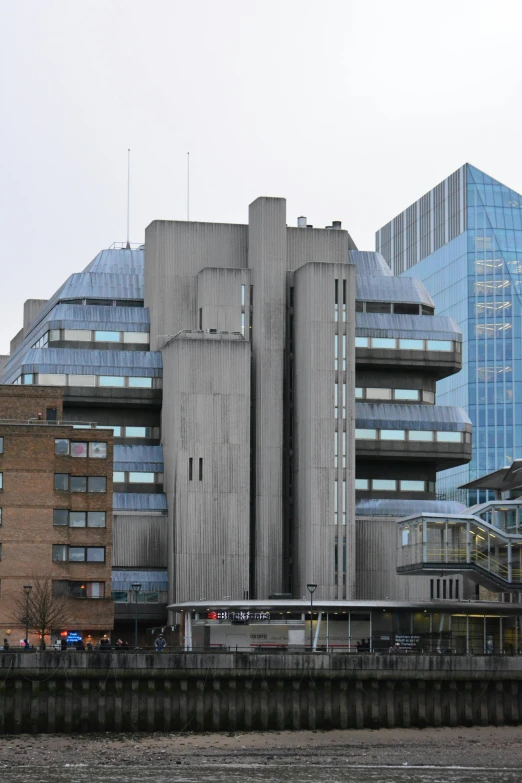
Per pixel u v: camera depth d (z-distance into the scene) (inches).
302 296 6476.4
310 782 3476.9
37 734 4175.7
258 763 3742.6
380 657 4377.5
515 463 5664.4
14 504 5354.3
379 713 4360.2
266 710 4298.7
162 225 6766.7
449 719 4397.1
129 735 4173.2
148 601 6181.1
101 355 6628.9
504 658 4443.9
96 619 5364.2
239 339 6407.5
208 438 6245.1
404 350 6781.5
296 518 6417.3
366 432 6624.0
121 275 7066.9
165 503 6338.6
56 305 6914.4
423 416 6737.2
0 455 5374.0
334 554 6205.7
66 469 5418.3
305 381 6373.0
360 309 6953.7
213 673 4291.3
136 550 6254.9
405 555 5383.9
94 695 4232.3
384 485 6776.6
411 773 3627.0
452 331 6860.2
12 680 4202.8
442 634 5319.9
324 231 6850.4
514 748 4013.3
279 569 6348.4
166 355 6510.8
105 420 6692.9
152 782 3449.8
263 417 6437.0
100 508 5433.1
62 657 4227.4
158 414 6742.1
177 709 4269.2
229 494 6210.6
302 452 6378.0
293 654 4340.6
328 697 4335.6
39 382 6510.8
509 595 5669.3
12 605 5285.4
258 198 6624.0
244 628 5408.5
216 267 6668.3
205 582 6136.8
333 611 5354.3
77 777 3513.8
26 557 5329.7
